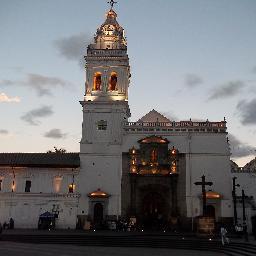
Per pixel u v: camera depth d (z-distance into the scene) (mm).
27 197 59344
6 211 59062
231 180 57906
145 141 59531
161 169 58469
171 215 56656
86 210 58250
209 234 44062
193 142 59625
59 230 54406
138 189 58406
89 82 63812
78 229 56781
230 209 56688
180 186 58000
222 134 59844
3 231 51031
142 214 57906
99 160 60125
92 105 62344
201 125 60219
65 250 34875
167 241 41031
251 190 62156
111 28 67062
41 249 35062
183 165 58812
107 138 60969
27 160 60969
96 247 39500
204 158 58938
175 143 59688
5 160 61062
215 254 33844
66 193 58969
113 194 58500
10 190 59812
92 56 64688
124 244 41438
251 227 55344
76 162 60000
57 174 60094
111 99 62750
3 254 30062
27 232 49094
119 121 61531
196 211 56844
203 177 46438
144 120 62844
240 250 34250
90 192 58750
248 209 56531
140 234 46281
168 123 60594
